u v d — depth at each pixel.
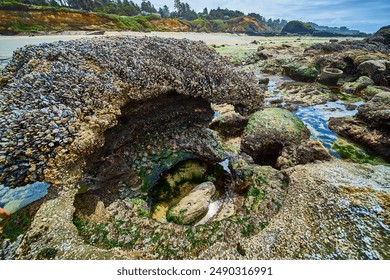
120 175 8.30
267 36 110.75
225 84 10.64
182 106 10.66
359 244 5.18
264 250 5.43
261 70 28.72
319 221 5.86
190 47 11.86
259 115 11.41
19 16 49.41
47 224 5.63
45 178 5.79
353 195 6.31
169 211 7.49
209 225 6.53
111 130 8.28
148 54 10.13
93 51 9.29
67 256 5.07
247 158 10.40
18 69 8.83
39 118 6.32
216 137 11.36
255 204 7.07
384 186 6.67
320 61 26.11
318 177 7.24
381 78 19.97
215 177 9.25
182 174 9.32
